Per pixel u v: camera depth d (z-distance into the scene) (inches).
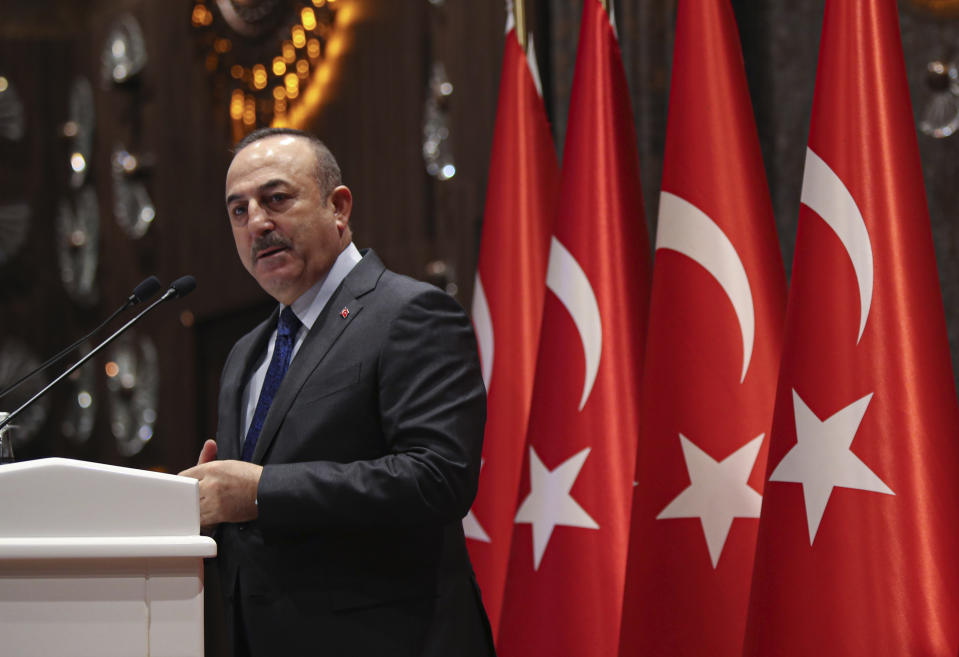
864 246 181.8
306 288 172.6
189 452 577.6
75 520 120.4
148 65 625.3
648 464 202.8
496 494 251.0
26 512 119.7
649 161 290.4
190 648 118.9
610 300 228.5
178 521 122.3
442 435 153.3
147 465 605.0
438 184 423.5
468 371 161.2
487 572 248.1
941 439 173.8
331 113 493.0
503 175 265.1
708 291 204.5
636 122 294.0
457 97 410.3
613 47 241.9
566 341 228.7
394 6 455.5
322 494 147.5
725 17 213.9
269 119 529.7
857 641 171.9
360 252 180.2
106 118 657.6
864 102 186.5
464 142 407.2
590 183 234.2
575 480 221.6
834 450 178.4
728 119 209.9
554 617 218.1
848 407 178.7
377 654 151.4
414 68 442.3
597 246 230.8
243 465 150.3
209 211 569.9
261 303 532.7
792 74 271.9
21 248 689.6
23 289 687.7
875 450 175.5
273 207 168.1
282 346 172.4
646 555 200.4
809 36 269.9
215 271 564.4
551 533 221.3
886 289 179.3
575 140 237.8
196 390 577.6
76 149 674.8
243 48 547.8
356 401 158.2
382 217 459.2
